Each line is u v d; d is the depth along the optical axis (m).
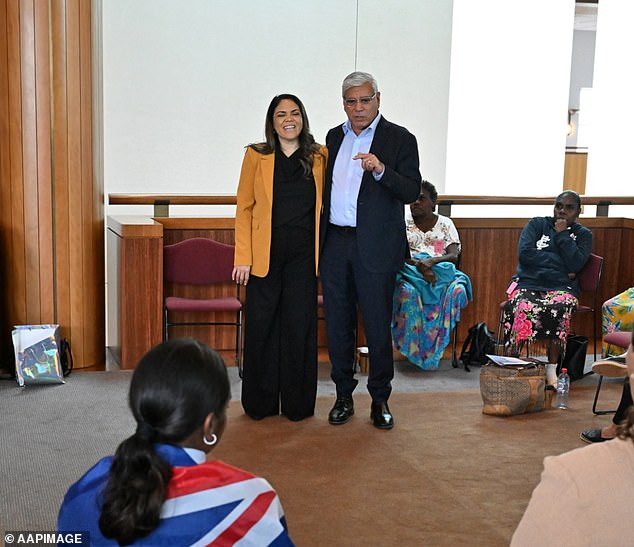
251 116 7.63
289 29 7.64
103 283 5.42
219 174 7.63
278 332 4.15
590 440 3.96
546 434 4.08
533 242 5.38
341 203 4.00
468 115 9.24
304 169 4.02
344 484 3.38
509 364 4.34
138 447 1.32
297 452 3.73
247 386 4.17
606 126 9.35
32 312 5.06
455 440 3.95
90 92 5.12
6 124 4.93
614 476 1.19
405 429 4.09
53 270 5.07
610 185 9.31
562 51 9.29
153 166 7.47
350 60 7.83
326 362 5.48
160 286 5.12
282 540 1.40
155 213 6.04
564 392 4.58
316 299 4.14
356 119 3.90
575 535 1.18
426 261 5.28
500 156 9.34
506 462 3.68
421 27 7.95
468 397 4.69
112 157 7.38
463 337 6.05
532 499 1.24
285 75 7.68
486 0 9.12
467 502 3.23
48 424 4.09
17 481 3.36
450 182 9.29
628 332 4.75
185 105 7.47
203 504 1.35
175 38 7.37
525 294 5.23
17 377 4.75
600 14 9.31
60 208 5.04
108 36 7.22
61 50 4.95
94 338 5.26
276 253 4.06
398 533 2.95
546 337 5.15
